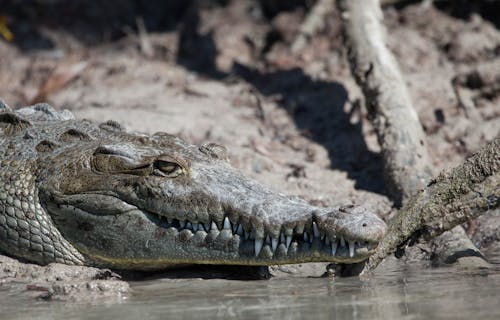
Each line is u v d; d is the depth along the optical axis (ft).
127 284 45.80
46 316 40.45
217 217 47.98
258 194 48.67
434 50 93.86
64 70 98.78
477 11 101.55
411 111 70.79
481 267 50.34
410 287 44.78
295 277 49.75
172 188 48.85
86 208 50.93
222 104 88.69
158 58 110.01
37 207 52.65
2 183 53.57
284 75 93.61
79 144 54.85
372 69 74.84
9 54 112.68
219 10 113.91
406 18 101.65
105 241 50.67
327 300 42.09
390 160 66.08
